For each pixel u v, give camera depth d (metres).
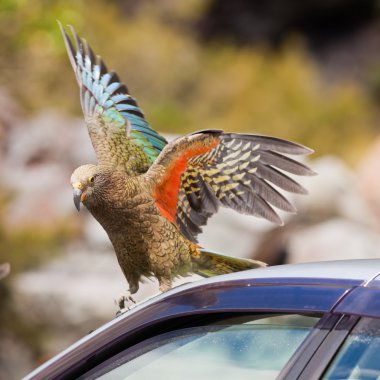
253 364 2.89
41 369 3.35
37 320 13.62
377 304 2.69
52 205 15.49
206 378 2.98
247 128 22.94
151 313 3.22
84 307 13.46
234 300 3.03
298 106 23.66
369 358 2.62
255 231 14.67
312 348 2.73
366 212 16.27
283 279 2.99
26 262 14.31
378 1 32.12
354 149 22.59
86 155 16.55
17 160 16.62
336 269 2.96
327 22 32.44
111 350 3.24
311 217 15.27
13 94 19.56
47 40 16.03
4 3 13.83
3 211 15.41
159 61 24.09
